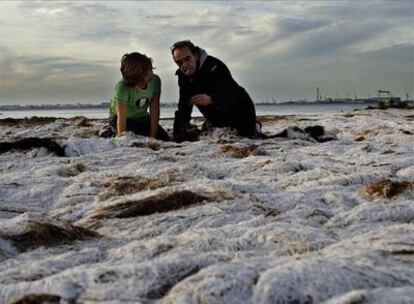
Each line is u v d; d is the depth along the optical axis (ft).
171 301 7.76
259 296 7.65
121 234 12.39
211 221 12.70
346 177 17.11
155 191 15.38
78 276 8.73
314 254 9.21
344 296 7.36
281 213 13.33
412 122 47.55
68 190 17.46
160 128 32.48
